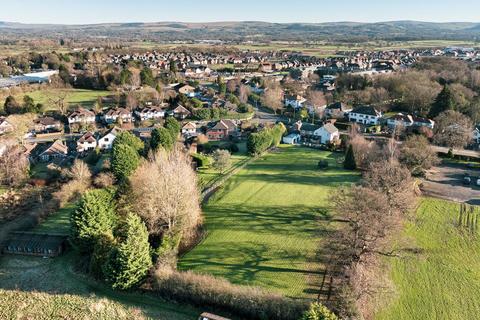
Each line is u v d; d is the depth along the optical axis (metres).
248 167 98.62
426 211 72.94
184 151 101.19
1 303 46.44
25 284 50.19
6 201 77.94
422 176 91.12
